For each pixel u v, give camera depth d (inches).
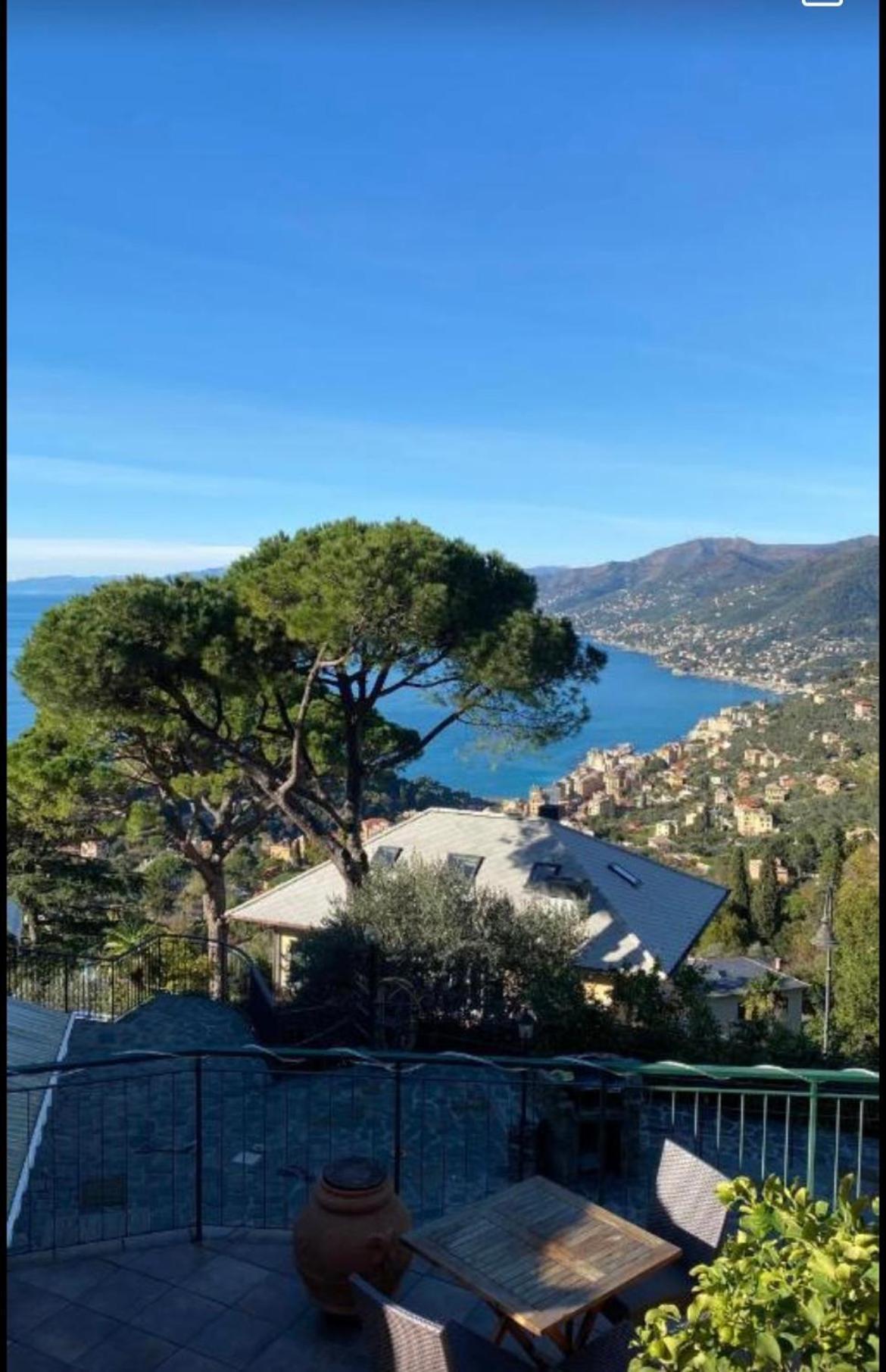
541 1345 177.0
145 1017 501.7
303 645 581.0
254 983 495.5
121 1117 355.9
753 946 1695.4
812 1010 1124.5
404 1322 135.3
